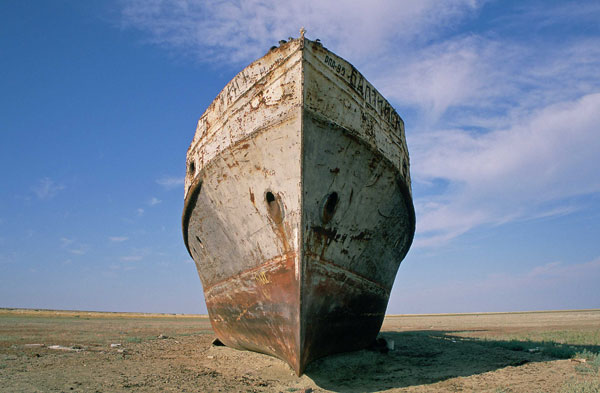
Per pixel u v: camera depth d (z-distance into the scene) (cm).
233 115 817
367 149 783
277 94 716
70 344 1330
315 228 719
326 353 820
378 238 904
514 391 626
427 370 826
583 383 662
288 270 721
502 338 1543
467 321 3791
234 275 903
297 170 684
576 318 3834
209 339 1574
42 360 958
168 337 1672
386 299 1070
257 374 788
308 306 714
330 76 725
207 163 891
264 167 746
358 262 854
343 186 760
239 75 816
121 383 694
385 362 915
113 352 1130
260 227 784
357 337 920
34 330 1994
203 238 1032
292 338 714
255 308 831
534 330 2022
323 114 700
